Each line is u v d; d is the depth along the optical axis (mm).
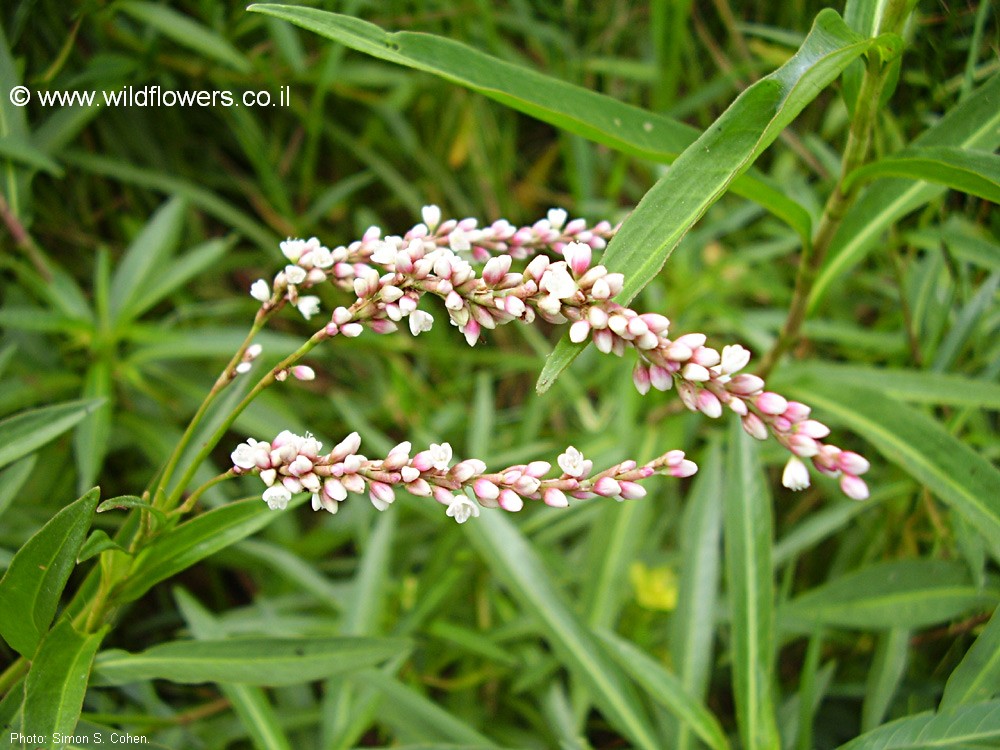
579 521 229
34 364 241
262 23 274
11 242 248
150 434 236
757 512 168
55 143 248
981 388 184
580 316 110
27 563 118
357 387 288
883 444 170
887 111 219
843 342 252
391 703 187
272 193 285
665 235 116
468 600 233
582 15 326
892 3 146
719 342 272
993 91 165
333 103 312
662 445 232
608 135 158
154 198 293
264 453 117
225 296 293
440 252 117
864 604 181
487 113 307
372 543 206
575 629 173
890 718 195
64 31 251
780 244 265
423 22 302
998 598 172
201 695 224
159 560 137
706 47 302
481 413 245
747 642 161
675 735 174
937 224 242
